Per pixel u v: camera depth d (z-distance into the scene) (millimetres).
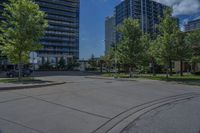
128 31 38062
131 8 97562
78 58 141500
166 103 12500
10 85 16391
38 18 23734
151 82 26047
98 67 100438
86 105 10930
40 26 23703
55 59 129375
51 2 130875
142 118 8930
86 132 6992
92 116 9008
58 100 11656
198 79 31266
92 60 105812
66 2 137125
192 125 7789
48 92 14008
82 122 8094
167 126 7672
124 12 102125
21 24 22891
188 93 16969
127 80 28969
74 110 9805
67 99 12062
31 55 26859
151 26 94812
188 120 8531
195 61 39594
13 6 23516
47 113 9078
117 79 31375
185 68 57594
